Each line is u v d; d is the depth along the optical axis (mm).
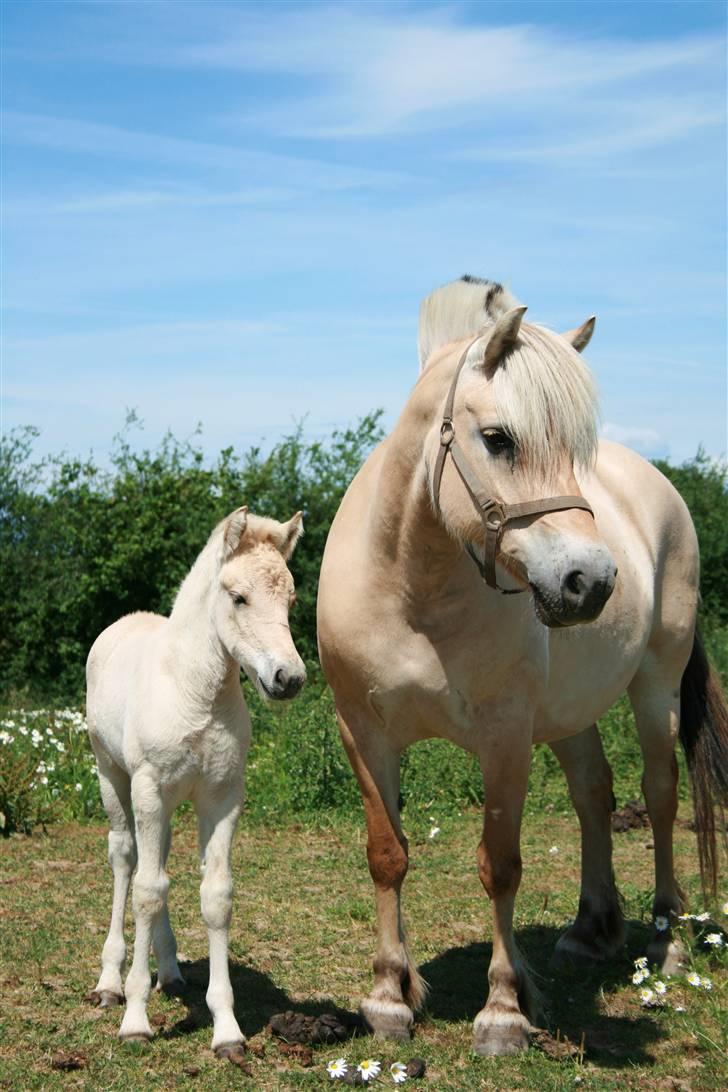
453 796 8750
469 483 3594
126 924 5500
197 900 6000
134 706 4191
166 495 14469
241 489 14234
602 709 4938
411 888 6402
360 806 8445
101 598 14719
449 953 5270
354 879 6543
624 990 4801
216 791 4191
